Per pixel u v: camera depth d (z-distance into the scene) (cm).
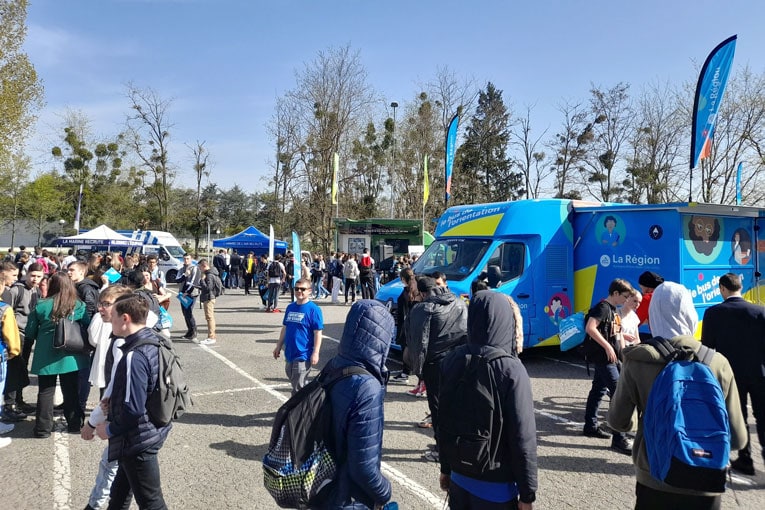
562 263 880
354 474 216
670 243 763
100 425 304
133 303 301
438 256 939
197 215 4881
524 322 833
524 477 221
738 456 454
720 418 212
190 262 1307
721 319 439
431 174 4012
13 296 599
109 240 2334
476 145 5097
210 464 460
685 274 759
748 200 2783
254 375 786
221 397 670
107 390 310
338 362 234
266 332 1187
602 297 851
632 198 3609
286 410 225
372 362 233
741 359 427
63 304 505
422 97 4109
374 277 1814
